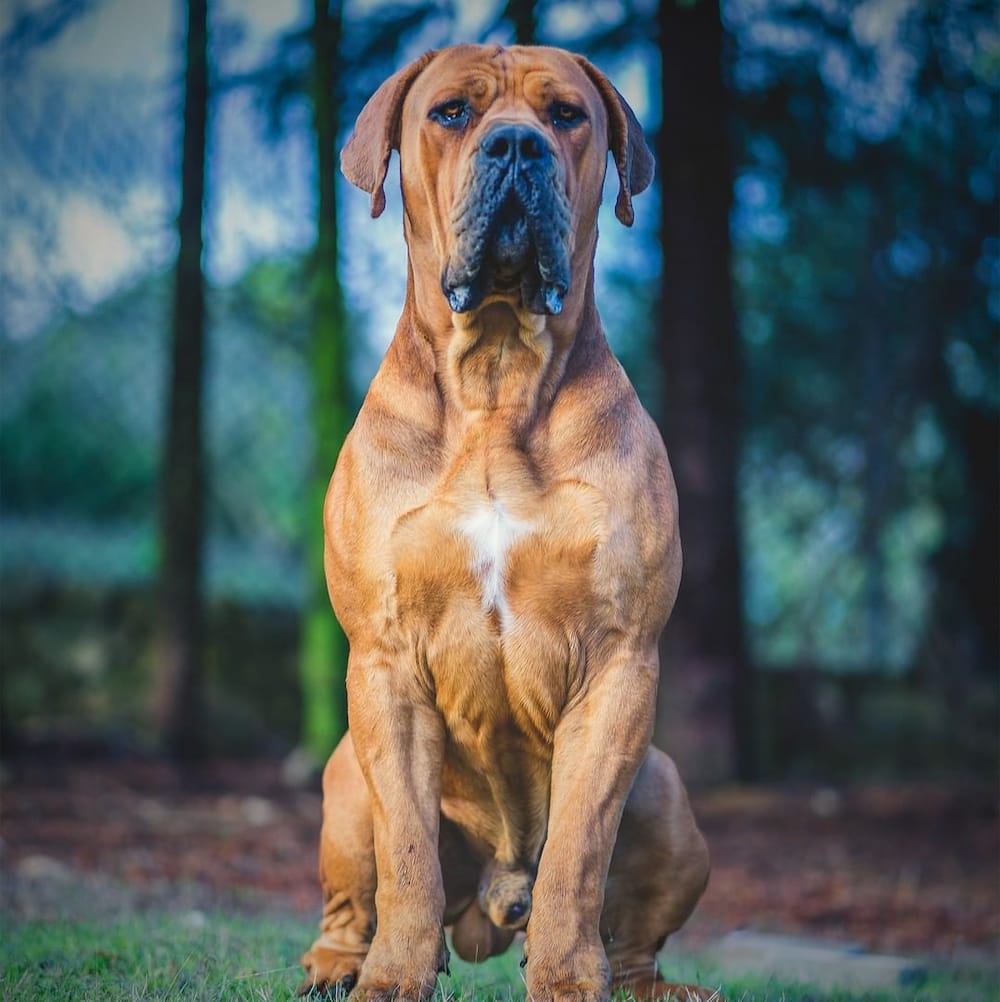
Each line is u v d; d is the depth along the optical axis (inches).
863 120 527.5
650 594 164.6
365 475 166.2
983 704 660.1
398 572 162.4
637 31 507.5
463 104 167.8
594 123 172.6
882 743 633.6
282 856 401.7
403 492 163.9
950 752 631.8
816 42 502.3
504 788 174.2
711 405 533.3
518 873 182.1
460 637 162.7
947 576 709.9
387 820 161.0
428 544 161.5
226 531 914.1
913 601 888.3
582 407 166.2
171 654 577.0
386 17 465.4
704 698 529.3
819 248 693.3
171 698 577.9
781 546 965.8
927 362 651.5
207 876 365.7
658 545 165.2
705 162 526.9
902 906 389.4
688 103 521.7
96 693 636.7
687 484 533.3
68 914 271.9
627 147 179.9
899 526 824.9
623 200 179.8
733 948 305.7
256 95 515.8
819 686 660.1
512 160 158.7
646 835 180.7
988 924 374.9
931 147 543.8
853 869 429.7
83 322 794.2
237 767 567.2
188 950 211.2
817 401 741.9
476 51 172.1
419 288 169.8
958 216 575.2
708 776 528.4
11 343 819.4
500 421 163.9
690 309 533.3
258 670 683.4
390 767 163.0
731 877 412.5
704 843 186.5
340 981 171.9
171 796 493.4
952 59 502.9
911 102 514.3
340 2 470.0
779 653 960.9
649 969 188.4
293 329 706.2
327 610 526.9
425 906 157.6
